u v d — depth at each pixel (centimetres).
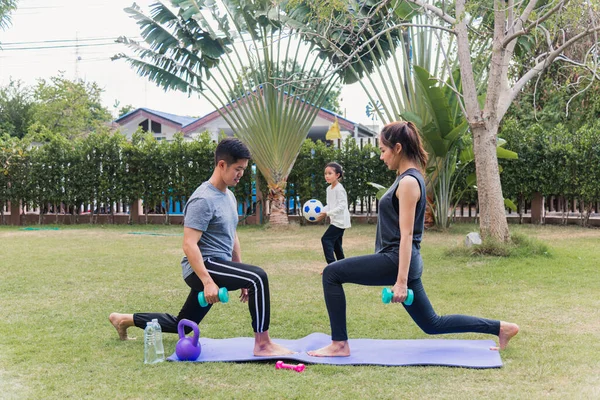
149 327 385
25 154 1575
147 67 1334
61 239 1168
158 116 2481
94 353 404
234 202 415
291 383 339
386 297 361
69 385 338
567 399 308
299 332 466
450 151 1198
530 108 1775
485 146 870
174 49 1323
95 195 1566
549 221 1385
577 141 1298
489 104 857
